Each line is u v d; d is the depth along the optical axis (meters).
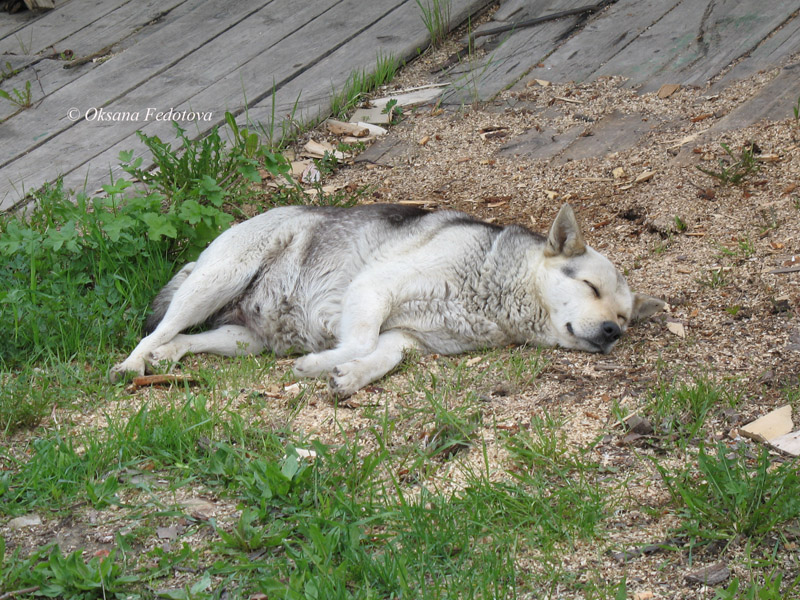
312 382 5.66
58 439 4.97
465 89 10.16
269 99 9.90
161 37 11.06
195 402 5.17
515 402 5.29
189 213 6.96
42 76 10.31
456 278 6.03
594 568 3.86
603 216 7.81
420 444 4.86
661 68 9.91
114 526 4.21
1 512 4.31
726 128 8.63
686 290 6.57
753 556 3.86
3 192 8.31
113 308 6.54
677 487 4.27
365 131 9.61
